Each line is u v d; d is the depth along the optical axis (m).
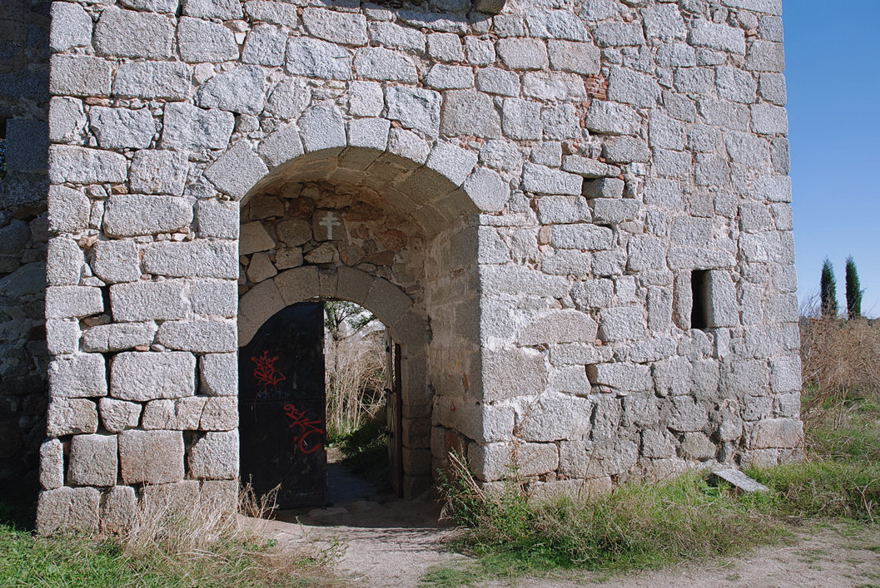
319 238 6.87
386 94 5.47
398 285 7.10
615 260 6.03
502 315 5.66
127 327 4.80
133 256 4.85
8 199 6.19
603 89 6.12
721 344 6.34
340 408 11.53
